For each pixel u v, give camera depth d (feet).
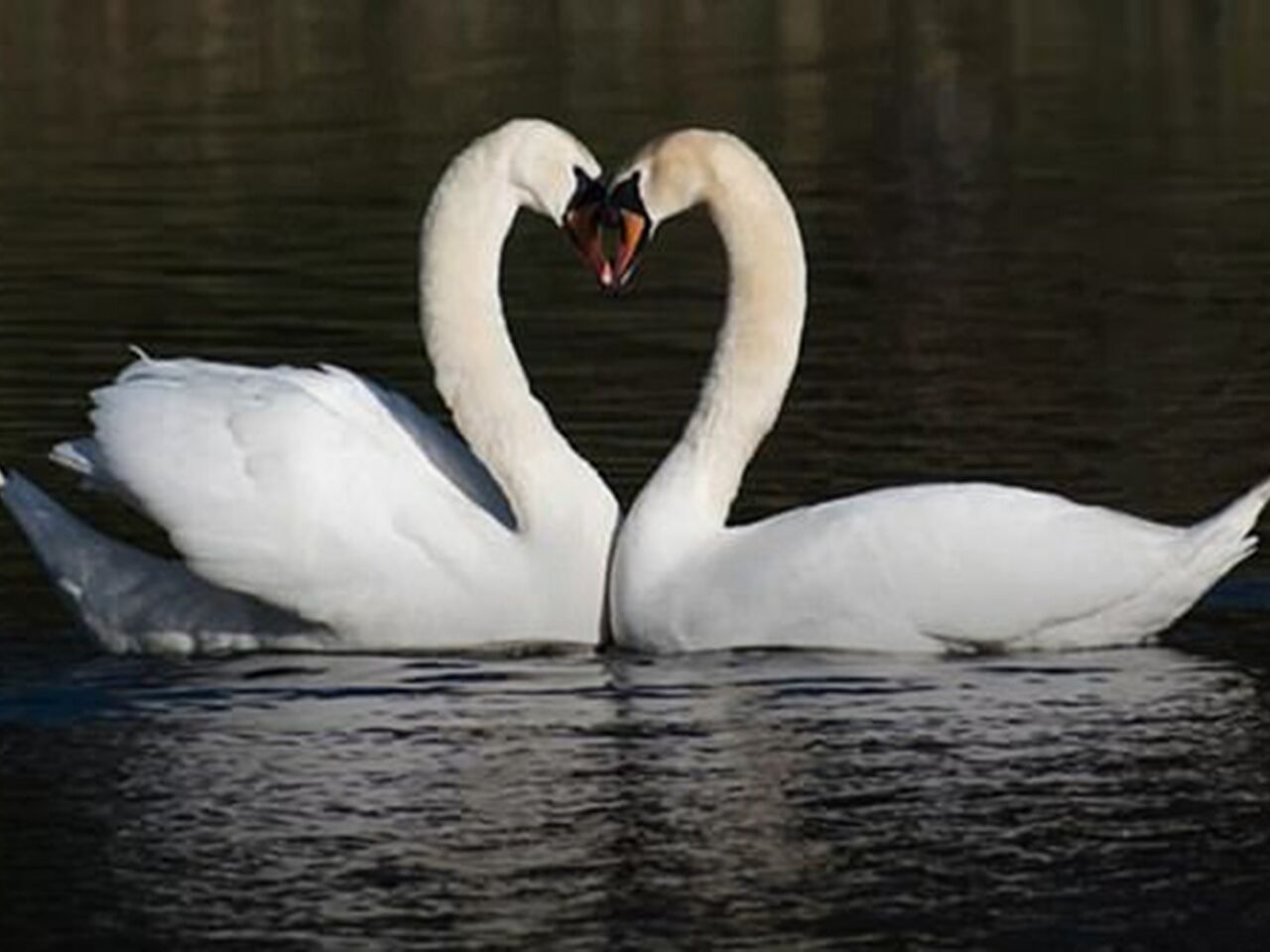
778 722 50.70
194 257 88.63
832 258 89.25
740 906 44.04
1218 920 43.42
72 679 53.36
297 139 109.09
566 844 46.14
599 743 49.98
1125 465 65.51
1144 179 100.94
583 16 138.92
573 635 54.75
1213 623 55.57
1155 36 131.13
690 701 51.75
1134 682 52.37
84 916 43.86
